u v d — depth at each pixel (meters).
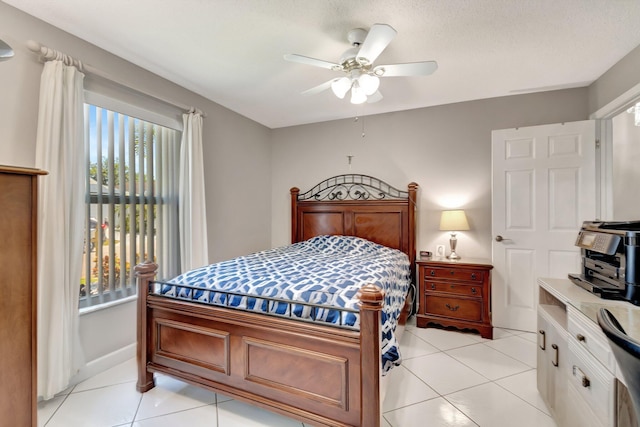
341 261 2.54
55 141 1.83
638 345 0.55
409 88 2.93
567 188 2.73
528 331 2.88
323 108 3.54
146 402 1.82
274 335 1.53
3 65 1.71
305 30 1.98
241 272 2.05
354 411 1.36
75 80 1.96
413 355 2.44
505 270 2.96
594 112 2.74
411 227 3.47
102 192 2.24
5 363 1.04
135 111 2.44
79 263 1.98
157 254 2.66
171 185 2.80
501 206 2.97
